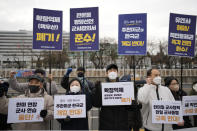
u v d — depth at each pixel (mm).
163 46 41875
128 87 3820
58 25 4914
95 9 4902
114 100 3770
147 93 3762
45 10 4785
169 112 3699
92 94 3854
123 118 3713
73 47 5047
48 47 4832
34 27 4707
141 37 4973
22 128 3623
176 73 28375
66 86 5477
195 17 5211
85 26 4973
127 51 5062
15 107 3561
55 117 3672
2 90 3641
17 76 27453
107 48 40094
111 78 3855
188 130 3750
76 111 3740
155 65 42969
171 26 5109
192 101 4145
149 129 3736
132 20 5004
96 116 8023
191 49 5238
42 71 5340
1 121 3656
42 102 3643
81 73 5434
